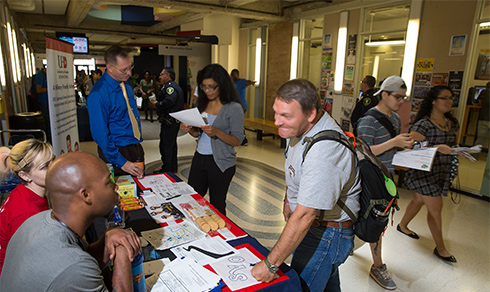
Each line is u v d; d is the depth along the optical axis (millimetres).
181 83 12320
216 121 2391
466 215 3672
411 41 4938
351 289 2336
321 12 6602
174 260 1261
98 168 940
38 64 21641
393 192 1358
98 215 967
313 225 1406
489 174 4074
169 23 10320
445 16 4484
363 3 5699
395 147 2297
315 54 7652
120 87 2295
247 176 4883
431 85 4738
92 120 2152
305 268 1429
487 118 5234
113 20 10867
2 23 5148
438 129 2600
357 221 1410
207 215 1646
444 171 2615
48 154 1528
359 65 5957
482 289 2377
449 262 2707
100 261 1029
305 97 1155
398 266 2639
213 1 6730
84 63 20656
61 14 10484
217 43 8469
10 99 5305
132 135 2395
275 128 6715
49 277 796
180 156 5863
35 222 923
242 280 1156
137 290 1059
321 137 1206
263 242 2920
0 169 1815
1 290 885
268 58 8203
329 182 1152
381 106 2248
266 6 7254
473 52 4254
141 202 1799
